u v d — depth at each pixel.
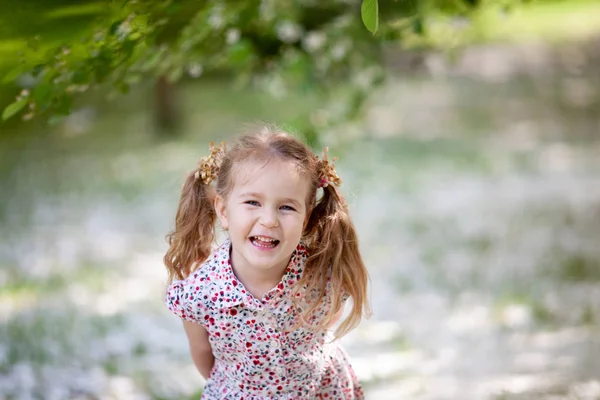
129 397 5.88
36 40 4.29
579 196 12.34
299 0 6.90
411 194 12.98
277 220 3.35
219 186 3.53
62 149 17.14
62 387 6.01
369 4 3.23
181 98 20.23
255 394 3.64
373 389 5.91
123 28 4.30
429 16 6.64
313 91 7.46
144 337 7.16
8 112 4.33
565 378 5.92
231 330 3.54
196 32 5.49
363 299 3.73
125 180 14.36
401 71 24.12
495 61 27.08
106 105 20.50
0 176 14.73
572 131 17.88
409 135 18.11
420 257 9.59
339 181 3.62
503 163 15.15
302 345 3.63
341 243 3.63
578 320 7.25
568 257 9.29
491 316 7.47
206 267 3.57
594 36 30.02
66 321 7.53
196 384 6.12
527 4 6.54
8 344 6.89
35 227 11.35
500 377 6.02
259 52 7.23
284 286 3.52
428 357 6.54
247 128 3.66
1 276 9.10
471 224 11.05
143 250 10.23
